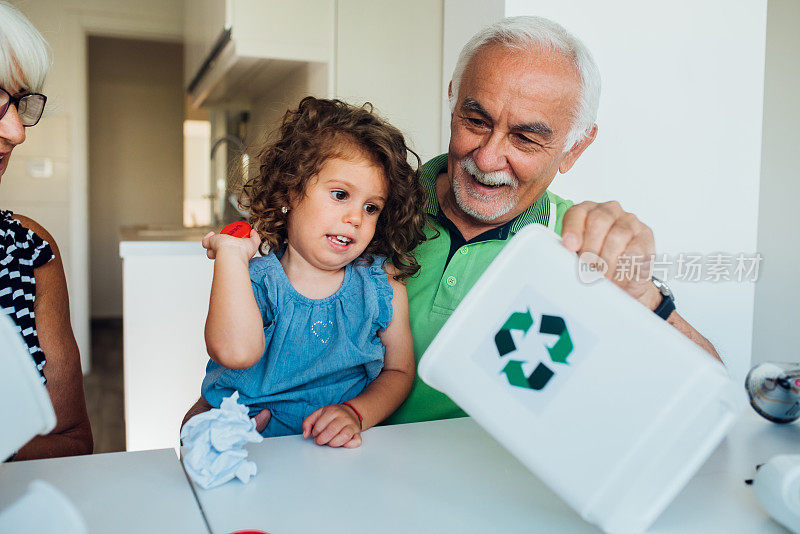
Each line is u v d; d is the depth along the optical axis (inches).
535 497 22.5
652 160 47.1
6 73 28.8
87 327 146.9
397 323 38.5
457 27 49.4
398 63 63.1
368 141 36.1
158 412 69.9
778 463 20.3
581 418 18.1
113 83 198.5
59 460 25.0
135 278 68.2
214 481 22.6
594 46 44.7
